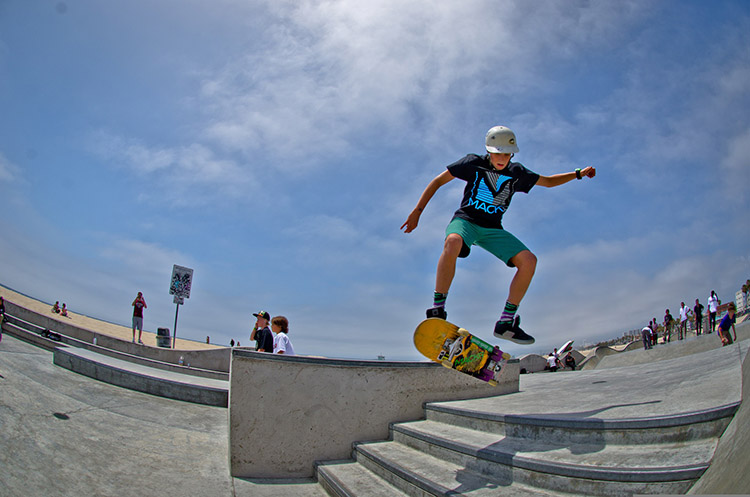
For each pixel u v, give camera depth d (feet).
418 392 16.61
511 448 9.95
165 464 13.57
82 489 10.74
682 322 68.44
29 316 36.19
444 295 10.12
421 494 9.86
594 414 10.43
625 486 7.13
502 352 10.20
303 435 14.58
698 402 9.92
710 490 5.74
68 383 19.99
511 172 10.64
